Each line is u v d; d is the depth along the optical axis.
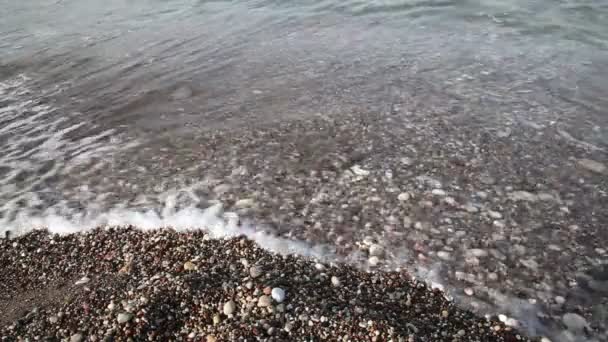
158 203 1.59
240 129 2.02
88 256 1.40
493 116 2.00
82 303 1.19
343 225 1.44
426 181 1.61
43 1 4.56
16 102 2.45
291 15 3.62
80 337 1.08
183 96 2.38
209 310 1.12
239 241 1.39
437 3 3.63
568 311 1.13
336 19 3.46
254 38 3.18
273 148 1.86
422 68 2.53
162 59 2.90
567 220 1.42
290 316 1.08
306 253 1.33
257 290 1.16
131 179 1.74
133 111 2.26
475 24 3.16
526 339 1.06
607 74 2.34
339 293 1.17
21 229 1.54
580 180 1.59
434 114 2.04
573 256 1.29
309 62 2.71
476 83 2.32
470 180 1.61
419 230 1.40
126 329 1.09
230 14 3.76
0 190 1.73
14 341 1.11
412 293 1.19
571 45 2.73
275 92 2.35
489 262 1.28
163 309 1.13
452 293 1.19
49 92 2.55
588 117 1.96
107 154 1.92
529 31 2.97
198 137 1.98
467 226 1.41
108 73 2.74
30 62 3.00
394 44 2.91
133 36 3.37
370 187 1.60
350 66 2.61
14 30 3.68
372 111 2.09
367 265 1.28
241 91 2.39
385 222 1.44
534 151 1.75
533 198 1.51
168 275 1.25
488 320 1.11
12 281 1.35
